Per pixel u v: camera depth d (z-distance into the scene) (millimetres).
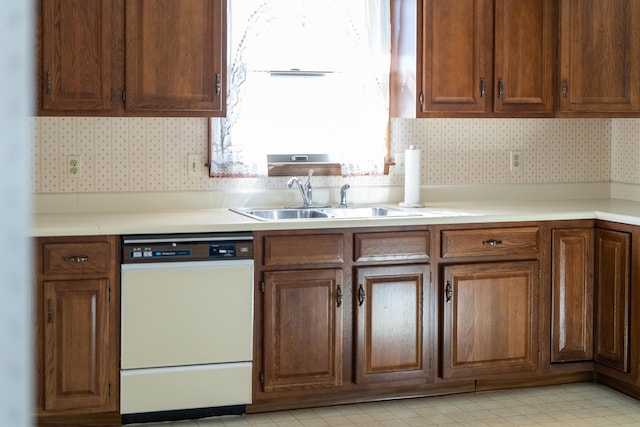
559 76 4301
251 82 4125
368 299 3764
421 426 3557
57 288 3322
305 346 3686
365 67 4297
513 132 4652
